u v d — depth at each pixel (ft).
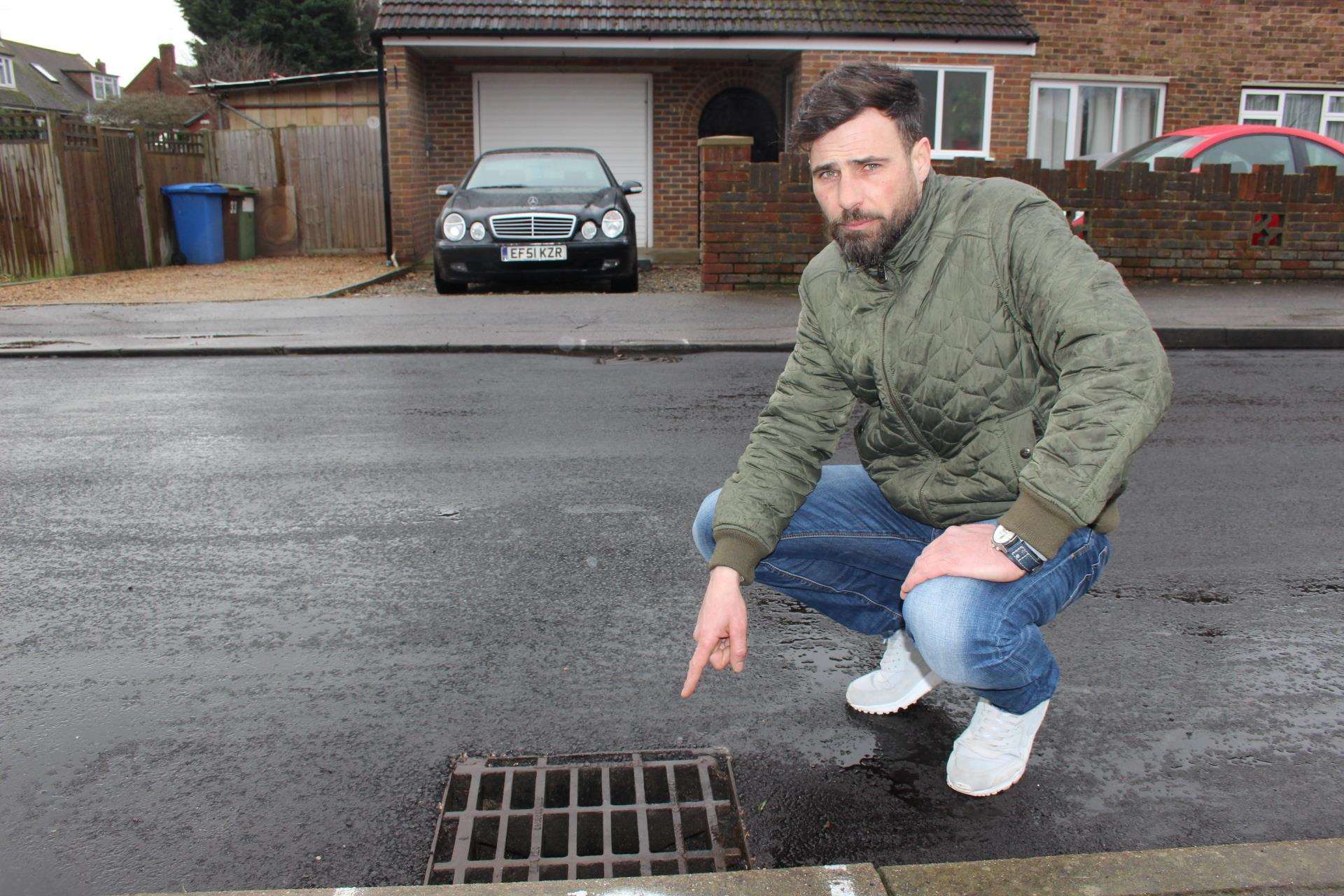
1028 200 6.67
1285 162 38.01
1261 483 15.71
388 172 48.34
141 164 49.55
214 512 14.40
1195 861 6.43
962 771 7.86
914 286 6.86
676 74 53.62
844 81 6.46
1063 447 6.17
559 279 35.91
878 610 8.85
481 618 11.01
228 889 6.89
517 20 47.70
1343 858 6.45
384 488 15.44
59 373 24.03
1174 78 52.13
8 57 173.37
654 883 6.22
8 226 42.24
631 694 9.42
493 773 8.21
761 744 8.59
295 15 127.34
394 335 27.50
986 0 50.83
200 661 10.10
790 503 7.76
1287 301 31.60
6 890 6.89
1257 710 9.12
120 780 8.13
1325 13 52.39
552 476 15.97
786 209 34.55
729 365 24.48
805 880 6.26
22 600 11.53
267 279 43.86
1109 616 11.09
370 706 9.22
